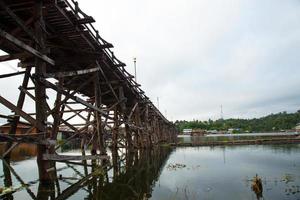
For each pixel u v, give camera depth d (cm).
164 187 824
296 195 725
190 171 1161
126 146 1734
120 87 1512
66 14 786
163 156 1862
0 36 520
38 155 677
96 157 995
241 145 3025
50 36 864
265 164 1377
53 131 791
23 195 632
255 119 14862
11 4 690
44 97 687
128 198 672
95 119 1131
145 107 2356
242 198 696
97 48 1012
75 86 1349
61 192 688
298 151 2102
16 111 604
